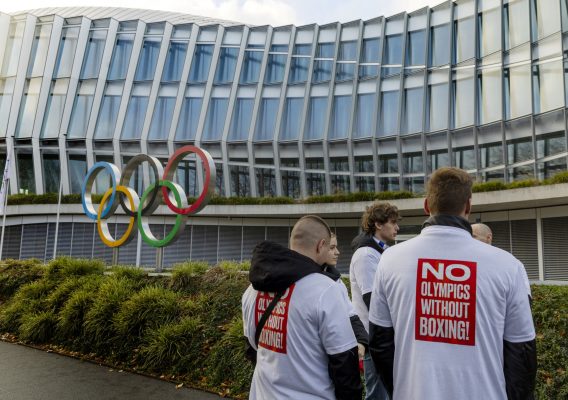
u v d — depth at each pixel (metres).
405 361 2.00
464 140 22.05
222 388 5.50
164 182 11.08
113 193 12.05
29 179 27.17
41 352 7.20
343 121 25.42
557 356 4.97
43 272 10.84
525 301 1.90
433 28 24.16
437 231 2.08
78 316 7.47
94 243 25.36
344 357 2.11
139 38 27.92
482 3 22.45
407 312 2.03
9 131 26.92
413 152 23.53
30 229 25.81
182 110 27.28
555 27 18.88
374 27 26.03
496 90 21.06
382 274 2.18
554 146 18.50
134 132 27.03
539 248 18.44
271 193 26.09
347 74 26.02
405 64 24.48
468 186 2.14
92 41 28.09
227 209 24.77
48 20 28.23
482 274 1.92
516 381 1.86
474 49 22.22
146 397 5.23
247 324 2.52
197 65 27.92
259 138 26.64
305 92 26.38
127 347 6.61
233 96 27.06
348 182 24.86
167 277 9.05
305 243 2.45
